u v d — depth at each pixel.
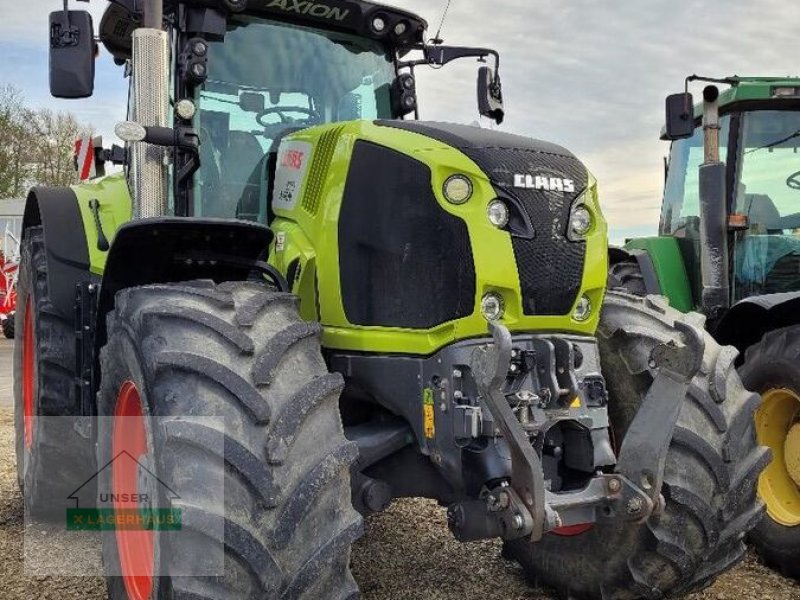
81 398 3.58
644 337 3.02
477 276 2.54
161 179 3.18
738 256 5.34
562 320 2.66
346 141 2.90
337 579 2.21
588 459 2.62
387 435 2.72
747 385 4.14
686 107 5.12
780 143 5.34
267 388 2.24
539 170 2.67
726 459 2.86
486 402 2.36
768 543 3.83
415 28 3.77
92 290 3.58
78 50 3.09
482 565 3.69
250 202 3.43
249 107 3.48
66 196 3.95
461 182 2.60
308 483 2.16
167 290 2.48
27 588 3.33
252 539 2.09
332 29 3.70
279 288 2.83
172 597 2.11
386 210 2.72
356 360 2.79
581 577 3.13
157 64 3.10
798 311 4.06
